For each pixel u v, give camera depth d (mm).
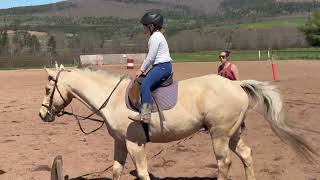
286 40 77125
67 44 72062
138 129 7027
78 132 12508
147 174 7086
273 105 7059
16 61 50344
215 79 7164
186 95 7059
